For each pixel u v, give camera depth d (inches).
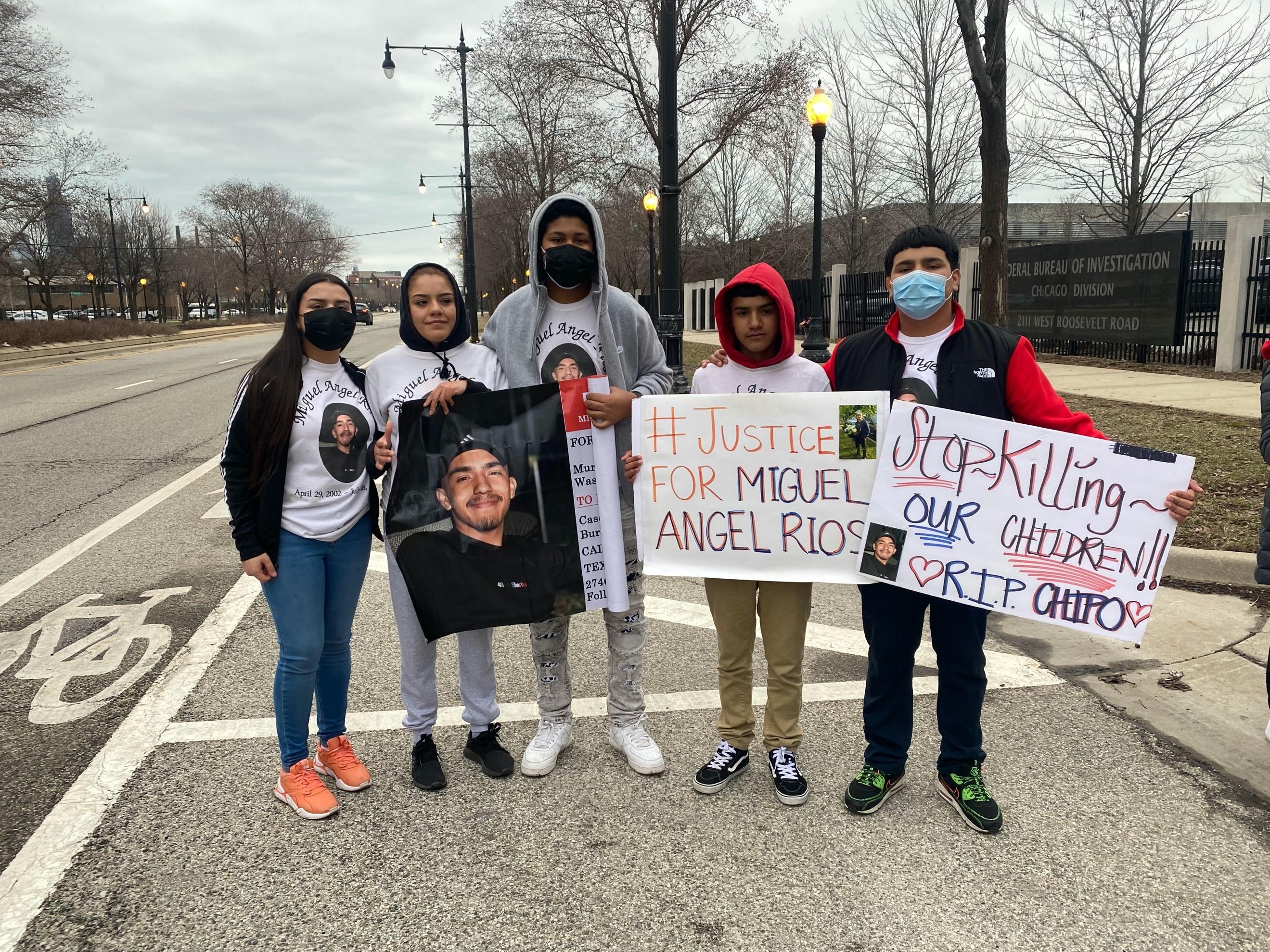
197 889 95.3
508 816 109.8
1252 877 95.8
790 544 111.4
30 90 1029.2
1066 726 131.0
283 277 3398.1
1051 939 86.4
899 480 105.3
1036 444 101.0
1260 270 499.2
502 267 1840.6
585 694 146.7
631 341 122.5
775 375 114.1
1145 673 147.7
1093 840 102.8
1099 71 762.2
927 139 923.4
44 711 139.4
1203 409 366.3
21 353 1023.6
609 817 109.3
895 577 105.3
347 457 110.0
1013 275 675.4
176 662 158.7
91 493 304.8
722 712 117.9
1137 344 542.0
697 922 89.7
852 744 127.1
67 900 93.4
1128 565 99.7
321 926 89.5
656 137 706.8
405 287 113.2
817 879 96.3
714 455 112.7
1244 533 200.7
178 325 2252.7
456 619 114.9
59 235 1974.7
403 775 120.6
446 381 112.5
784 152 949.2
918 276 100.3
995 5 343.3
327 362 111.0
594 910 91.7
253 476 105.8
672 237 381.4
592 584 116.4
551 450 114.7
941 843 102.8
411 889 95.3
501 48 860.6
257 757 124.6
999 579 102.8
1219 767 118.4
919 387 105.9
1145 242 530.3
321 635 111.0
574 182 978.7
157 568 217.5
